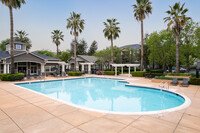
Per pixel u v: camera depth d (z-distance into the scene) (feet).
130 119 15.29
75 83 57.52
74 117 15.80
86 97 34.09
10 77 52.11
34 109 18.75
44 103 21.77
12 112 17.48
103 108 25.27
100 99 32.04
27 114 16.75
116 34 90.38
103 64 105.50
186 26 69.36
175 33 57.52
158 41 87.86
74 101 30.27
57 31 118.93
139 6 72.64
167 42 84.79
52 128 12.87
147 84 46.34
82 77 73.10
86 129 12.69
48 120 14.85
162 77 53.21
